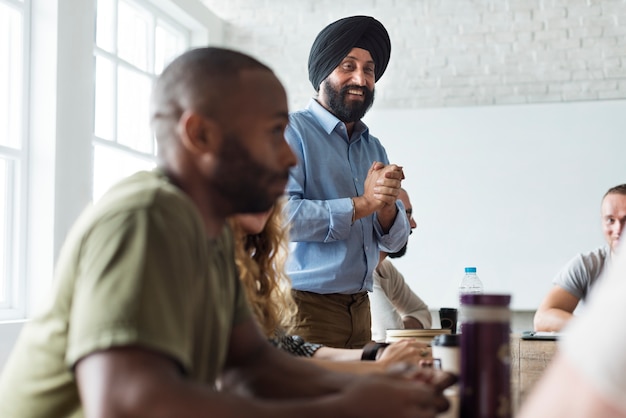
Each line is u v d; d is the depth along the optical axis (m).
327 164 2.62
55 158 3.92
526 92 5.64
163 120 1.01
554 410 0.54
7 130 3.89
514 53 5.68
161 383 0.78
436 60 5.78
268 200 1.04
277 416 0.81
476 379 0.96
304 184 2.60
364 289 2.59
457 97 5.73
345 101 2.62
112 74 4.78
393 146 5.66
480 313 0.97
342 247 2.51
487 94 5.70
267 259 1.64
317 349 1.88
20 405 0.97
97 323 0.80
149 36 5.30
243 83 0.99
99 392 0.78
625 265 0.55
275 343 1.69
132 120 5.05
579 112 5.45
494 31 5.73
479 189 5.52
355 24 2.62
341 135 2.68
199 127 0.98
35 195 3.91
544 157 5.46
